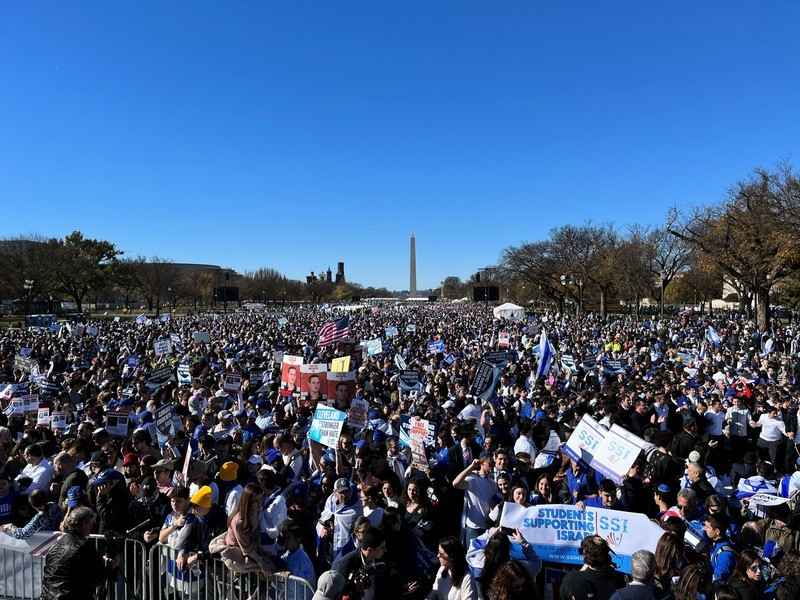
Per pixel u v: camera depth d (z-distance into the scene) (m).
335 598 4.90
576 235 73.94
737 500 8.91
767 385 15.88
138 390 15.15
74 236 89.56
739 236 38.03
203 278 122.75
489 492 7.15
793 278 47.12
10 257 74.12
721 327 47.66
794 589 5.16
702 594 4.71
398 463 9.05
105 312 106.38
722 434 12.30
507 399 14.98
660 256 70.19
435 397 14.65
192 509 6.05
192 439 9.82
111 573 6.22
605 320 62.25
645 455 8.47
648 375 20.02
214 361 23.58
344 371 13.77
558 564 6.34
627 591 4.56
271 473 6.75
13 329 47.41
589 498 7.26
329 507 6.79
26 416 12.89
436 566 6.24
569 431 10.91
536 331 37.50
